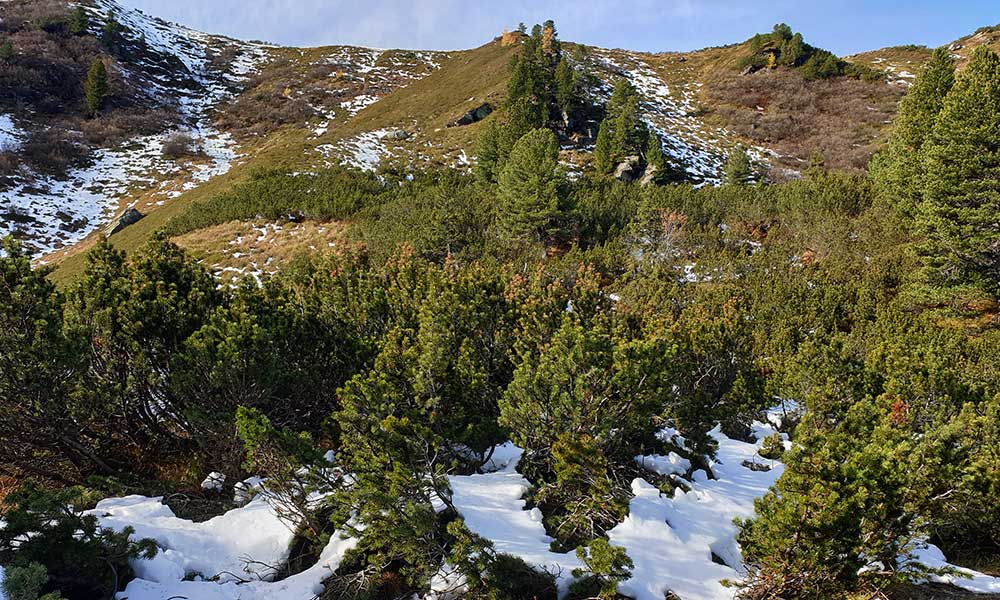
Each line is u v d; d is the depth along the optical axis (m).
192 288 9.38
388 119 64.31
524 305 10.83
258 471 6.51
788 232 29.53
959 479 4.96
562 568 5.49
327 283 12.63
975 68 23.36
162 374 7.80
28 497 4.72
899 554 5.25
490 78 69.31
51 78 67.56
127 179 52.22
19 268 6.83
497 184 36.50
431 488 5.86
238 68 91.94
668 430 9.91
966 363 14.95
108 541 4.87
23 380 6.32
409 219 30.69
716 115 66.44
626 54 94.00
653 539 6.16
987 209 19.92
